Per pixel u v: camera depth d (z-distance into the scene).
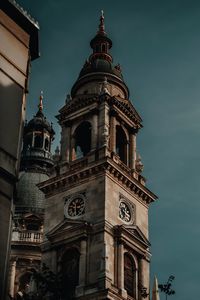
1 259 34.03
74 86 86.69
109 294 63.47
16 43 39.62
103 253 66.56
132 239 71.69
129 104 82.50
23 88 39.28
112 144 77.25
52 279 59.97
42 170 119.31
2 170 35.62
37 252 95.88
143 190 76.94
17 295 62.41
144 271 72.25
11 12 39.59
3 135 36.66
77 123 81.56
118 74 86.62
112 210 71.12
